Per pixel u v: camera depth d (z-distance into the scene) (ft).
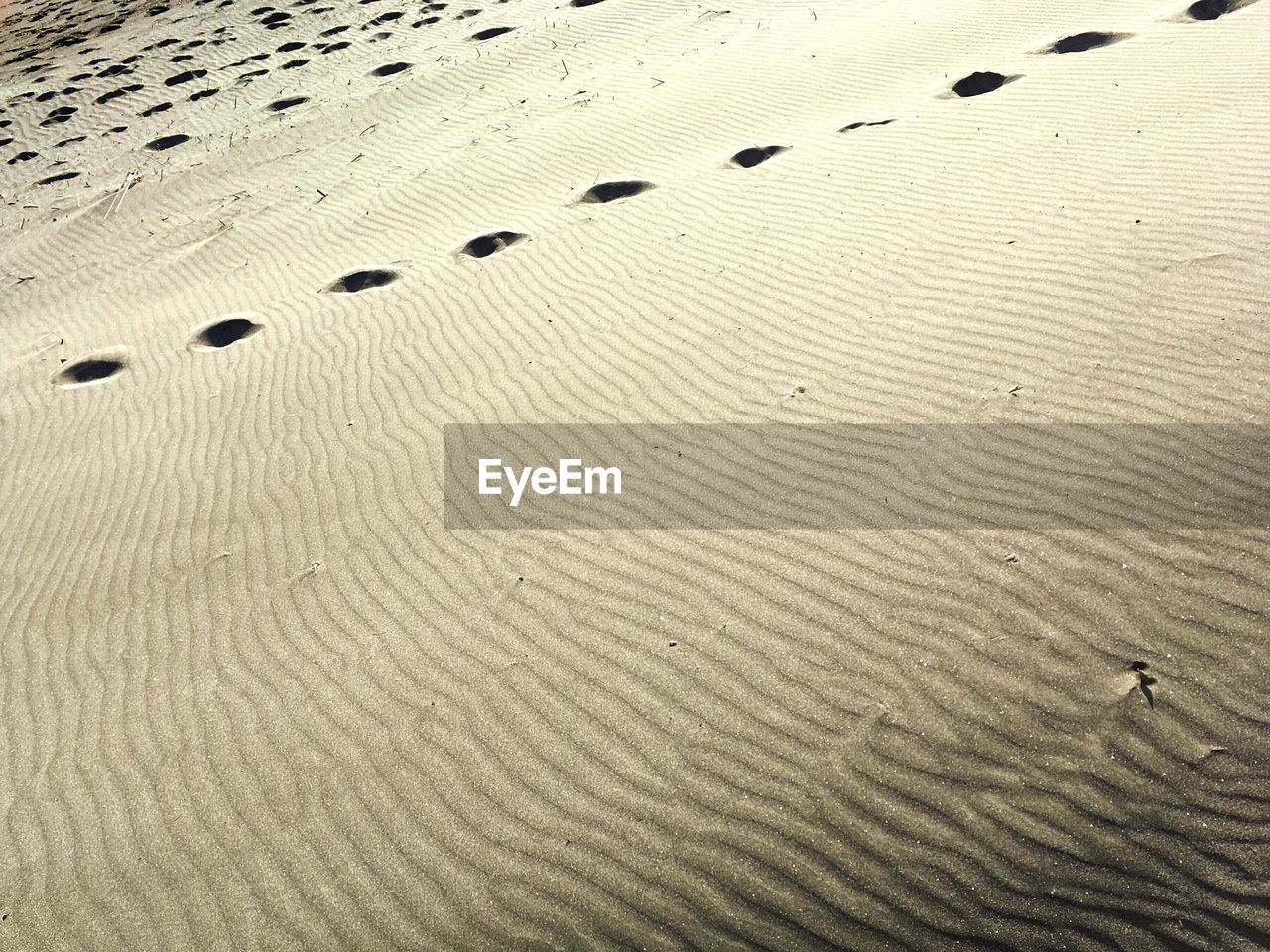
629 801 10.79
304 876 10.69
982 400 15.78
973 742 10.73
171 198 37.14
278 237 31.65
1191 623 11.46
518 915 9.93
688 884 9.93
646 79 38.34
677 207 26.58
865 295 19.83
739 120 32.35
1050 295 18.04
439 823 10.96
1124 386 15.21
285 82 48.73
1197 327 16.10
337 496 17.40
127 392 23.71
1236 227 18.53
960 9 37.06
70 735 13.19
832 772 10.69
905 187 24.12
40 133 48.32
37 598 16.42
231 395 22.26
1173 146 22.30
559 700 12.17
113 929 10.52
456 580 14.62
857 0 42.52
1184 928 9.03
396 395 20.48
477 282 24.89
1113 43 30.12
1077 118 25.17
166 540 17.26
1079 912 9.24
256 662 13.83
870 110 30.30
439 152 35.81
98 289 30.99
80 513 18.83
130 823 11.67
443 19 54.54
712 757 11.09
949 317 18.22
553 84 40.52
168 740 12.76
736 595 13.20
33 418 23.43
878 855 9.89
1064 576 12.34
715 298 21.20
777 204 25.14
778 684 11.79
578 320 21.74
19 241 36.04
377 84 45.09
